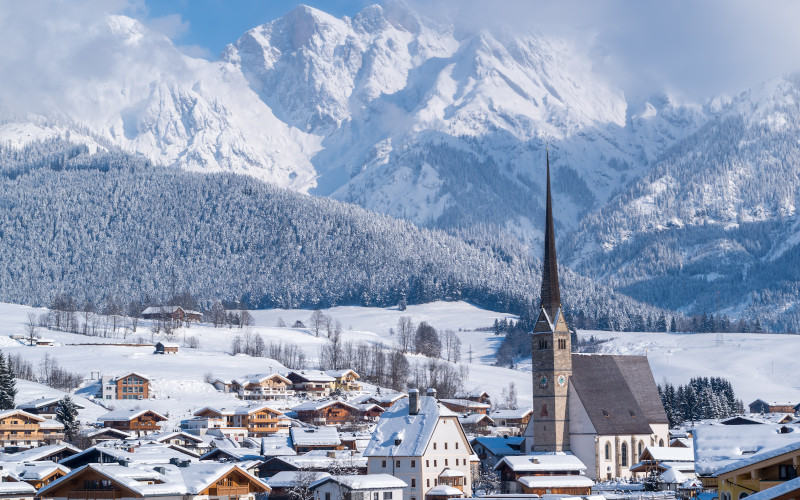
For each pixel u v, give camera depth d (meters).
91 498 125.38
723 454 91.44
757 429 94.31
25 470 143.88
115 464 132.75
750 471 72.75
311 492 169.38
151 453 159.50
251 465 187.50
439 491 184.88
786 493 53.94
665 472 188.88
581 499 161.12
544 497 164.88
